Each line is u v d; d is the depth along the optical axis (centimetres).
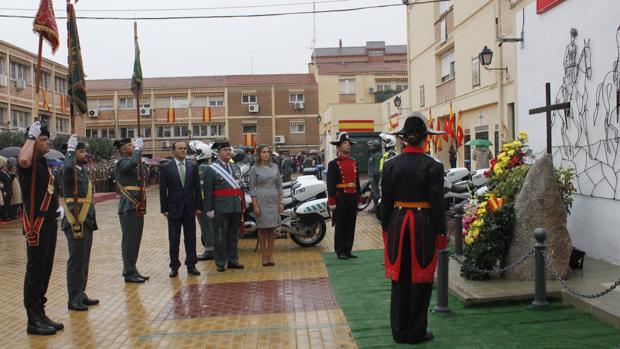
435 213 546
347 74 5391
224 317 690
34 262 647
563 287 662
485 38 1859
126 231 902
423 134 563
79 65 745
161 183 934
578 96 882
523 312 628
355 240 1235
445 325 597
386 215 575
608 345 519
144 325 670
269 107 5453
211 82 5503
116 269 1020
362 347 552
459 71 2153
